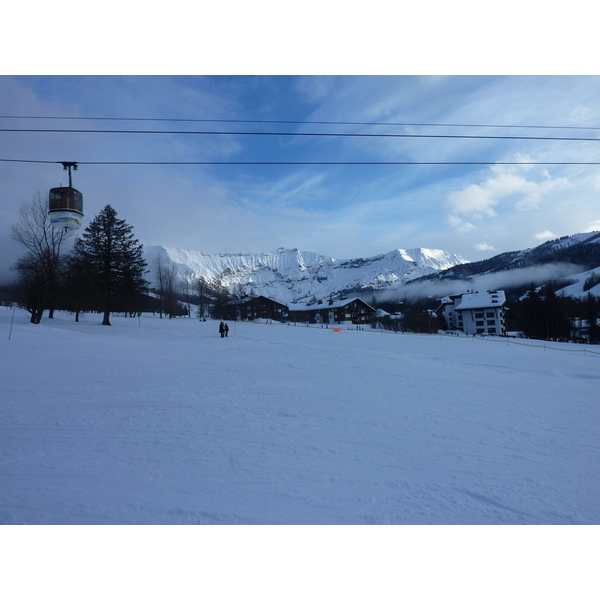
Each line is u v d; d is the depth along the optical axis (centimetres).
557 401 1304
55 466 625
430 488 593
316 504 535
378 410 1067
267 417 951
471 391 1435
